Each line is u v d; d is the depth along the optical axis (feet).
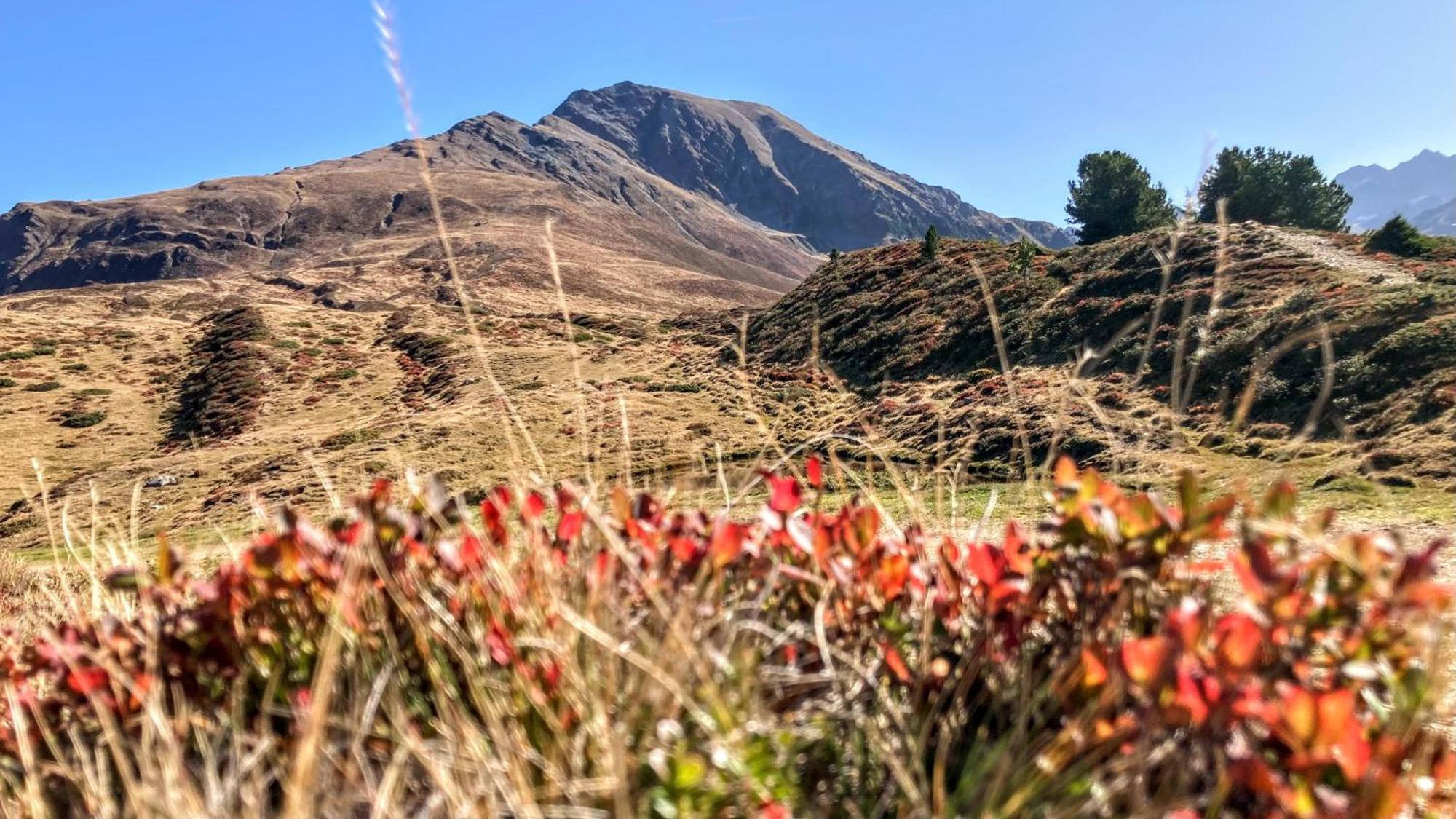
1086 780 4.21
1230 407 53.72
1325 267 74.74
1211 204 144.56
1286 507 5.32
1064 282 97.40
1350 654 4.72
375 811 3.88
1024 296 96.27
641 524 6.12
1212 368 59.11
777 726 4.68
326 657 4.04
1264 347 57.57
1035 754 4.63
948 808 4.29
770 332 127.13
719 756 4.01
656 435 66.28
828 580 5.71
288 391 128.16
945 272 119.03
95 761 5.24
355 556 4.64
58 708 5.70
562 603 4.91
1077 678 4.76
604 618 5.08
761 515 6.08
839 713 4.84
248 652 5.27
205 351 153.38
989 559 5.38
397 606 5.30
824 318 121.90
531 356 124.26
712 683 4.66
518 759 4.35
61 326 172.86
